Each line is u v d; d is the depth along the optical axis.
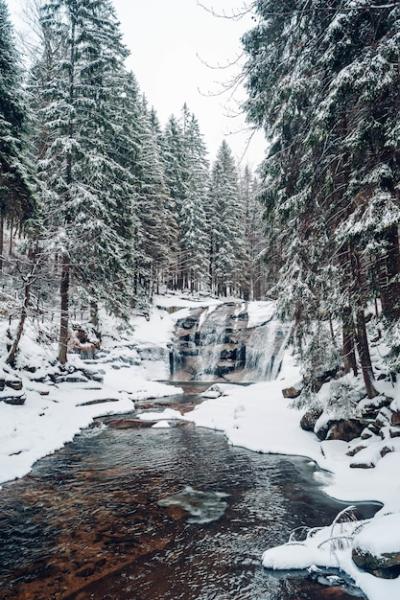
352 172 8.46
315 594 4.74
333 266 9.29
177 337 33.09
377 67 6.28
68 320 19.66
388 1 5.99
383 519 5.63
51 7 19.27
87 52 20.02
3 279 16.88
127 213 25.00
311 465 10.12
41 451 11.20
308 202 10.08
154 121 48.12
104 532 6.49
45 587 4.95
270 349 29.41
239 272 47.53
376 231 6.94
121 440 13.05
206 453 11.48
